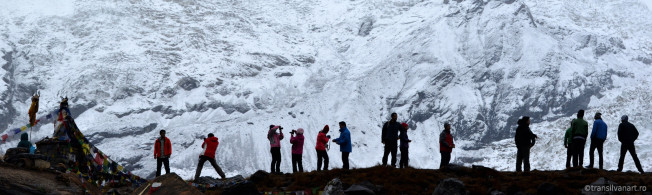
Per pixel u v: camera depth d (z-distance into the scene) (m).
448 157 28.08
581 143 26.38
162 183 18.12
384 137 27.73
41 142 20.64
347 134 28.67
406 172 23.09
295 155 29.61
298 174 25.78
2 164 16.52
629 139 26.00
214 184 25.48
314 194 20.91
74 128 21.03
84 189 17.41
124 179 21.56
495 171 23.00
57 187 16.62
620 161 26.12
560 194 19.31
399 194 20.86
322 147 29.05
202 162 27.75
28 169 16.84
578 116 26.95
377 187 21.30
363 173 23.42
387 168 24.09
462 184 18.62
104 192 20.69
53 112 20.98
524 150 26.06
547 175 21.92
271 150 29.53
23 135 24.97
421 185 21.84
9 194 15.28
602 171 23.47
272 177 25.36
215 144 27.98
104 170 21.17
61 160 20.41
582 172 22.86
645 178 21.02
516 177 22.25
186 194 17.72
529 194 19.45
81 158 20.91
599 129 26.27
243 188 19.88
